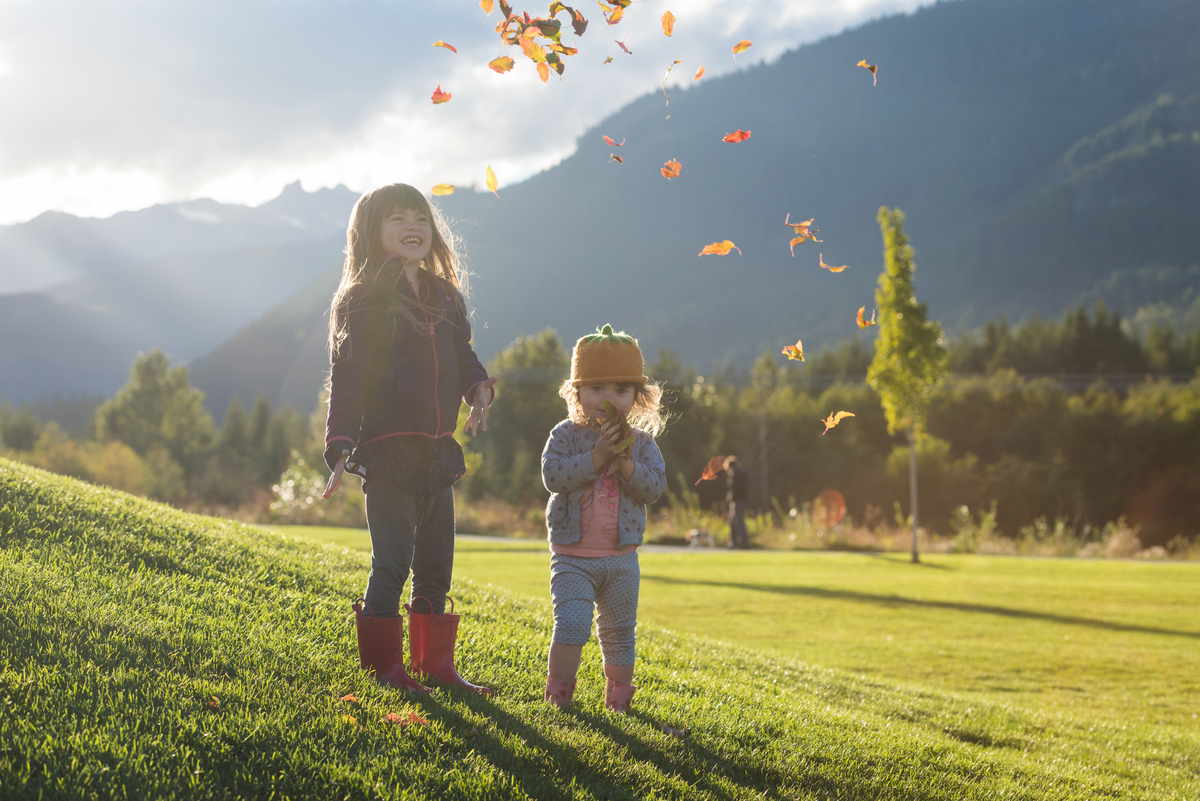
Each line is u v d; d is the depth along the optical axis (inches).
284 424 2982.3
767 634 330.6
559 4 110.7
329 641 131.8
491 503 1133.7
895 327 714.8
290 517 1035.3
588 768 95.0
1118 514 2126.0
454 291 130.4
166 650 108.1
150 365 2878.9
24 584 122.7
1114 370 3085.6
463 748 93.1
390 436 115.5
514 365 2192.4
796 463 2075.5
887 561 698.8
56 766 74.6
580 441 126.7
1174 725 223.5
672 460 1967.3
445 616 122.6
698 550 812.6
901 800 106.0
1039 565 685.9
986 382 2345.0
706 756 109.2
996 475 2078.0
